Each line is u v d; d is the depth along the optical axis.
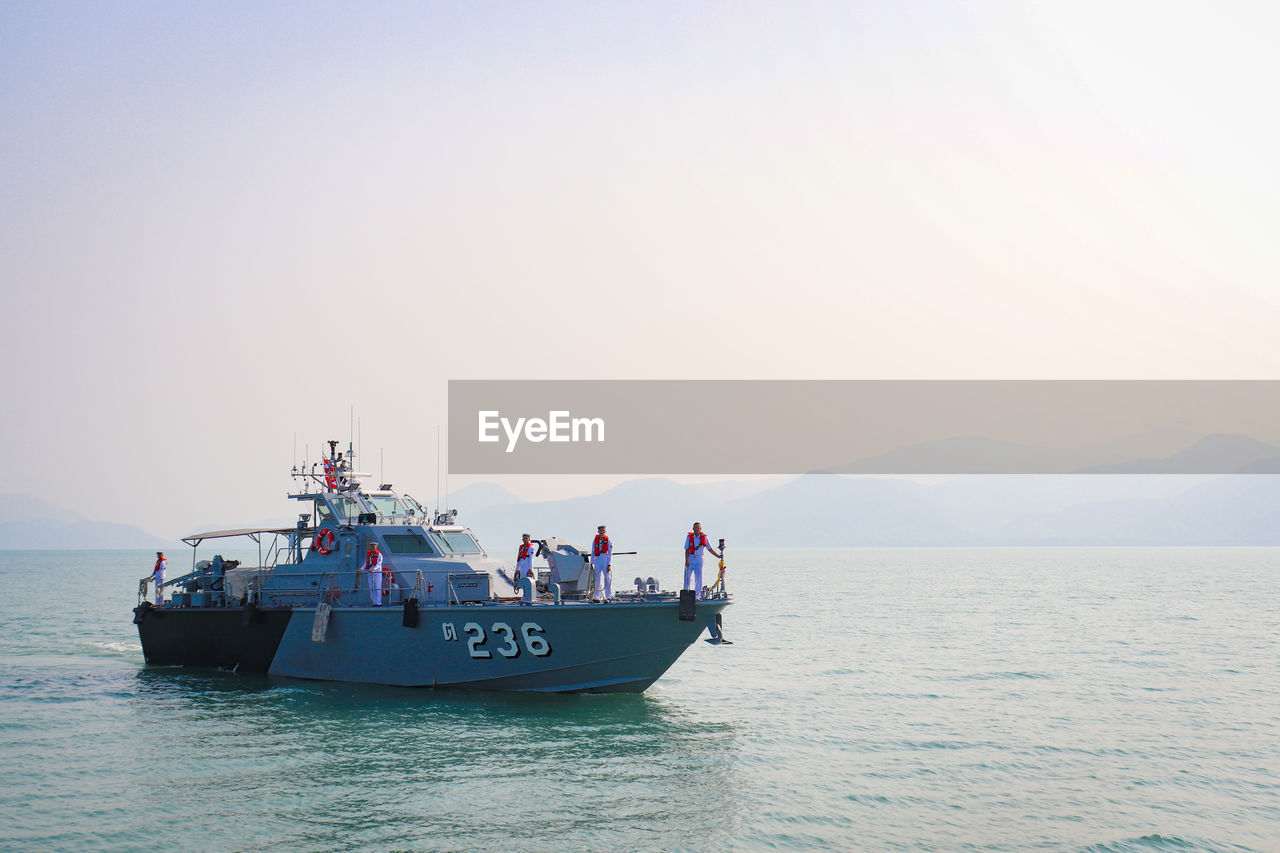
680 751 21.52
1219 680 32.12
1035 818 17.42
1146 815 17.67
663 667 25.42
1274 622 53.22
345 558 28.91
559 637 24.91
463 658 26.19
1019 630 48.84
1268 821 17.42
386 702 25.67
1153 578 117.00
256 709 25.06
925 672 33.72
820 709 26.69
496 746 21.48
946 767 20.67
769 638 44.84
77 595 81.50
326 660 28.38
